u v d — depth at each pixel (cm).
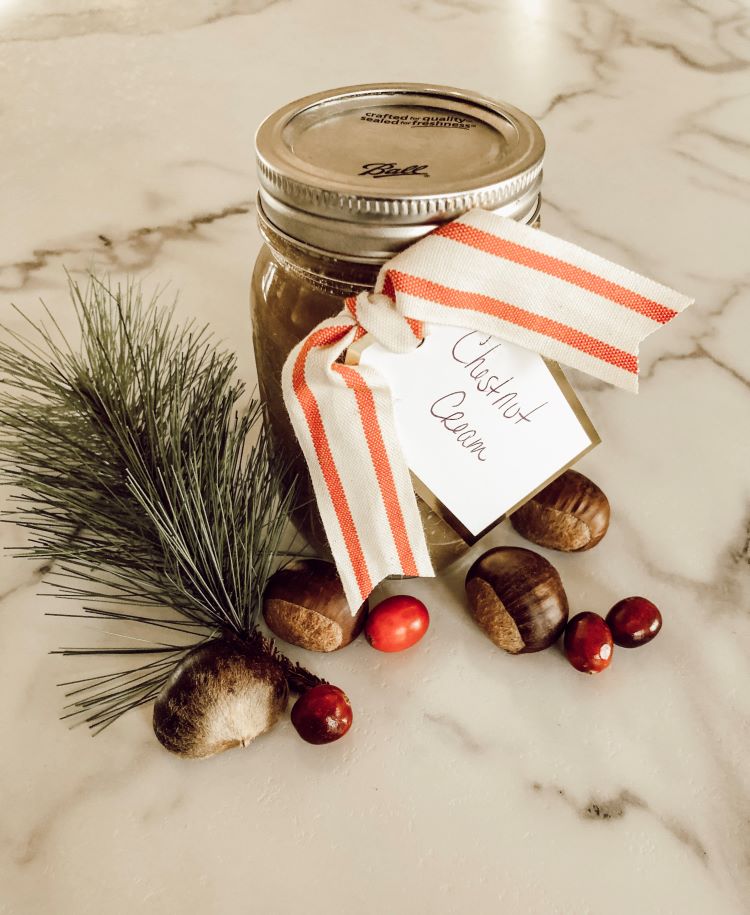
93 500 32
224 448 32
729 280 45
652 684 31
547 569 32
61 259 47
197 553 30
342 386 28
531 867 28
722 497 37
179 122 56
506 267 27
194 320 42
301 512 34
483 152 29
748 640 32
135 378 32
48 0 69
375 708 31
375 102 31
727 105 56
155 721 30
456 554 34
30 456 32
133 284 45
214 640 31
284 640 33
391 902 27
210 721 29
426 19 66
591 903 27
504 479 31
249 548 31
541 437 31
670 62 60
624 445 39
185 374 33
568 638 32
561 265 27
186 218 49
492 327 28
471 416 30
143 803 29
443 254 26
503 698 31
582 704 31
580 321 28
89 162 53
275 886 28
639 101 56
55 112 57
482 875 28
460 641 33
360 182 27
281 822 29
